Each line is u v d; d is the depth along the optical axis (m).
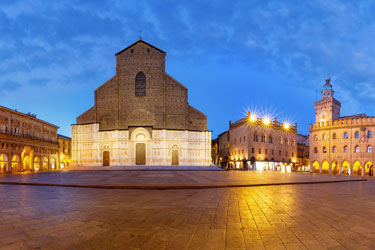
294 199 14.00
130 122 72.00
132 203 12.35
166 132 71.69
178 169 67.31
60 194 15.91
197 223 8.45
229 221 8.73
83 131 73.56
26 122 73.88
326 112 95.38
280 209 10.97
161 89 73.06
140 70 73.56
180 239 6.79
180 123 73.25
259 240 6.74
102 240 6.69
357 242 6.64
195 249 6.06
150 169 66.62
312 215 9.81
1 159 61.31
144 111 72.25
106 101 73.62
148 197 14.51
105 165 71.62
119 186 19.39
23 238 6.84
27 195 15.45
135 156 70.94
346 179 33.22
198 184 21.03
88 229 7.69
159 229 7.73
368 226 8.26
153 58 74.19
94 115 73.00
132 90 73.00
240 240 6.73
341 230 7.74
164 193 16.48
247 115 77.69
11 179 29.23
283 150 85.69
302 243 6.53
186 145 72.38
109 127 72.75
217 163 106.62
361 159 65.81
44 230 7.57
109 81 74.06
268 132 80.69
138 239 6.78
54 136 93.25
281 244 6.44
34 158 76.44
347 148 68.81
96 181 25.00
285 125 87.50
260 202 12.83
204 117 75.75
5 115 64.00
